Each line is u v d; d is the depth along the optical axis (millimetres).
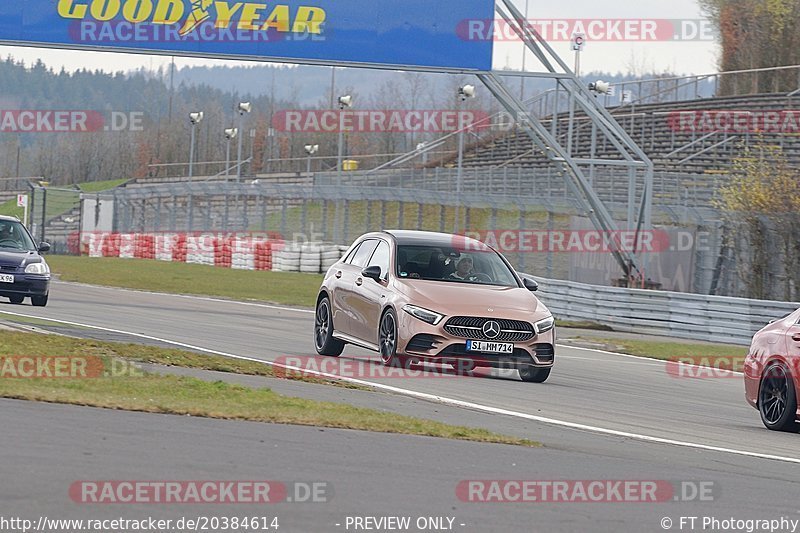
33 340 27984
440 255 32562
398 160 121375
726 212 69062
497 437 19922
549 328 30672
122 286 79312
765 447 22078
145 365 26781
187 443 16641
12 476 13438
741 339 55188
